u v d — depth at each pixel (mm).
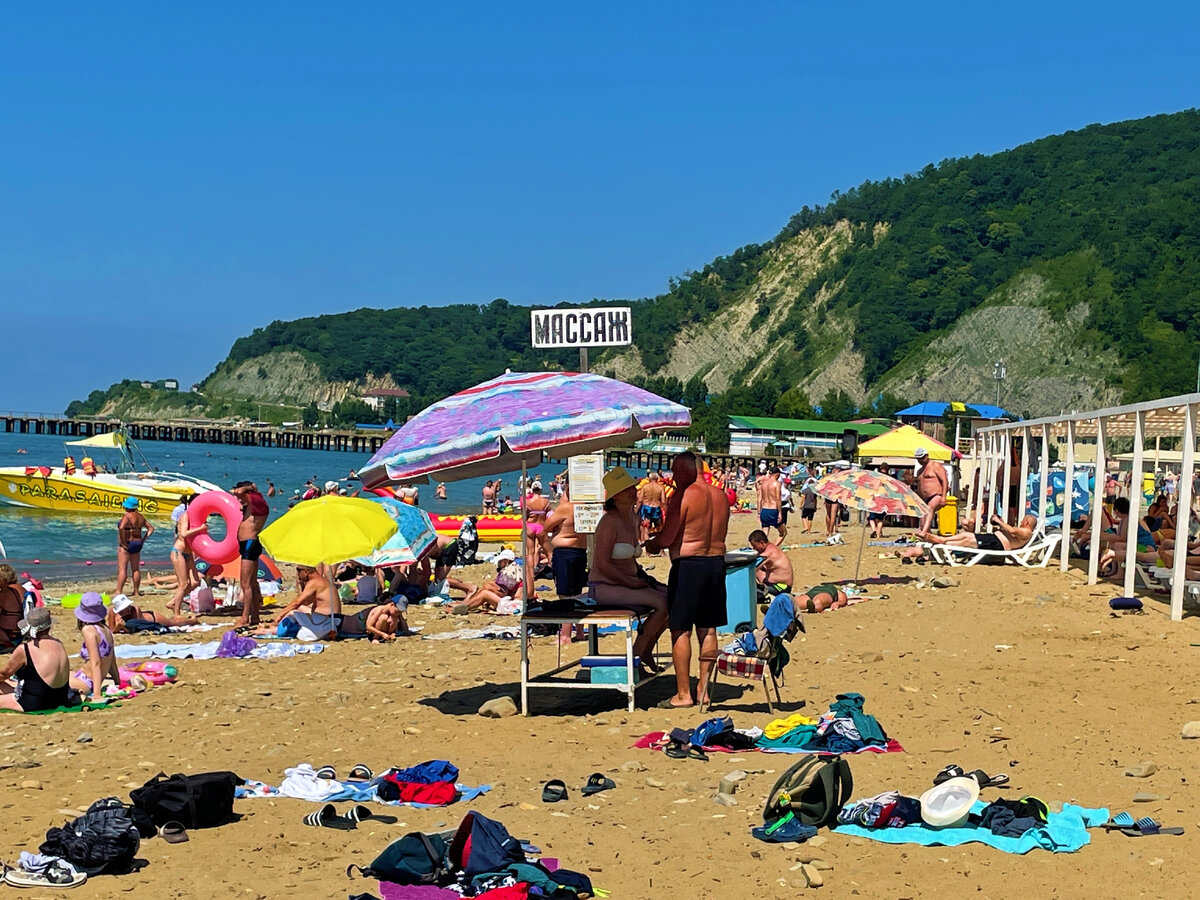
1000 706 8977
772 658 9172
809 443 130500
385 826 6367
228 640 13062
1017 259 199375
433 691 10562
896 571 19188
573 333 12750
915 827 6094
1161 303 171000
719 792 6867
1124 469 32281
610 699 9852
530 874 5328
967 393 178750
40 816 6609
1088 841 5852
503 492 66375
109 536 33312
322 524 13594
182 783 6375
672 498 9219
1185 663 10578
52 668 9875
